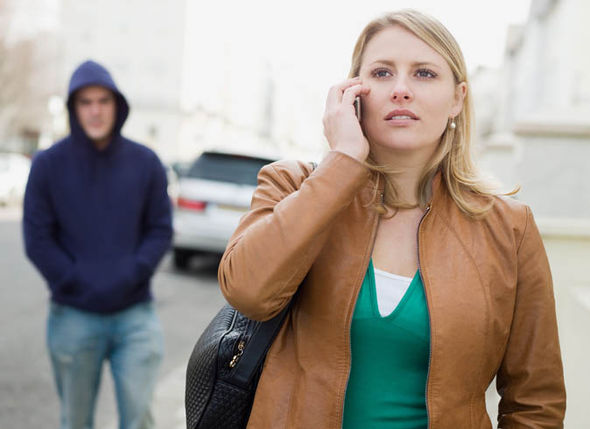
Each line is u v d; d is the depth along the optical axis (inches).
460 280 51.6
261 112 2721.5
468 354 50.6
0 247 419.5
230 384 53.3
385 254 53.7
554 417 53.4
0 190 721.0
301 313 52.9
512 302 53.3
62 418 105.5
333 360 50.8
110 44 1825.8
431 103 53.1
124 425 103.4
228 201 329.7
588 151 168.2
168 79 1822.1
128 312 103.7
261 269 48.1
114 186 103.4
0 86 1268.5
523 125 171.2
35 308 252.5
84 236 102.1
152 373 104.9
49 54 1368.1
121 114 105.2
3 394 156.9
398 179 55.7
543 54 367.2
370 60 54.2
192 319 245.0
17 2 1291.8
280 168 55.9
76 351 102.0
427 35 53.0
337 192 48.6
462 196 55.5
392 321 50.9
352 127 50.5
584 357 100.3
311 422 50.0
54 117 1389.0
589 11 283.6
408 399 51.3
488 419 53.6
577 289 120.8
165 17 1814.7
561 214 170.1
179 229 334.6
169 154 1827.0
